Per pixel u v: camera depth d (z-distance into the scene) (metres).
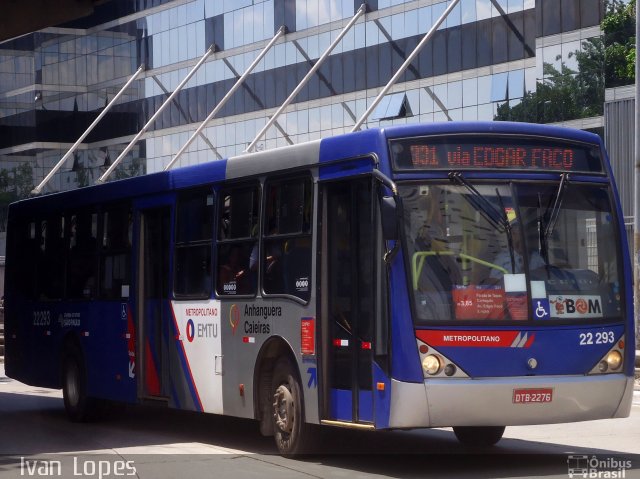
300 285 11.11
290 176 11.45
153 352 14.04
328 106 46.03
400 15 43.03
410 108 42.41
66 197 16.42
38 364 16.95
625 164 31.64
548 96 36.62
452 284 9.80
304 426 11.09
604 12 33.19
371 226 10.12
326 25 46.09
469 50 40.38
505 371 9.75
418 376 9.58
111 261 15.08
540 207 10.23
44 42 63.06
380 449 11.99
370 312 10.10
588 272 10.29
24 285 17.55
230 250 12.44
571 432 13.57
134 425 15.26
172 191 13.78
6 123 65.19
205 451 12.12
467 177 10.08
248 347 11.93
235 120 50.81
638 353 20.20
